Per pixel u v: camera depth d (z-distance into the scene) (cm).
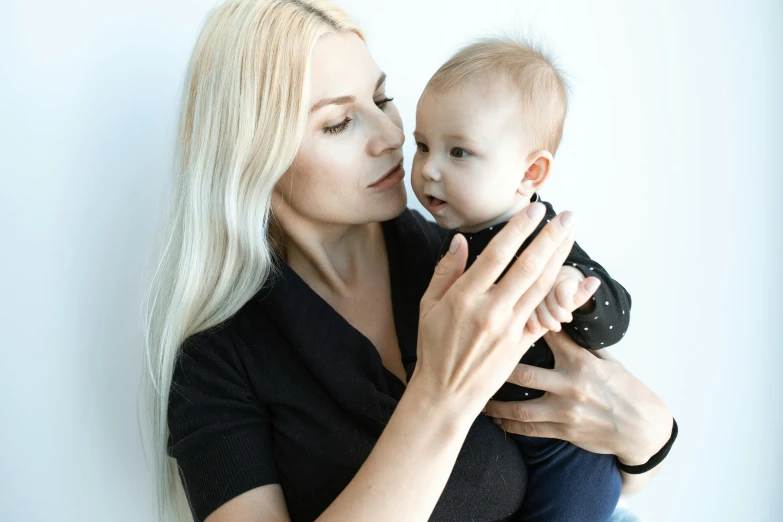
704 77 134
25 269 124
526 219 75
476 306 77
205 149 99
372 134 96
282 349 102
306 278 111
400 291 107
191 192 101
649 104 135
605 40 132
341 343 100
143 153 126
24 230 123
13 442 129
